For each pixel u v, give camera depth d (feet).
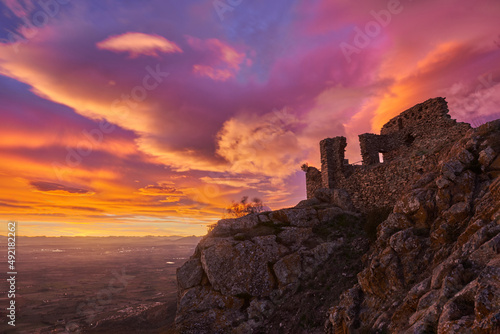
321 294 63.10
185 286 79.51
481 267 29.43
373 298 47.52
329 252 76.38
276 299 69.97
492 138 50.57
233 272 75.97
